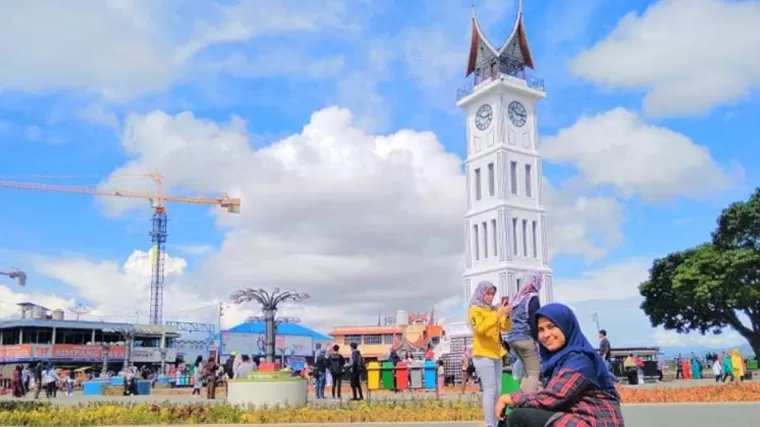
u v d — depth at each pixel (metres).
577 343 5.11
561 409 5.04
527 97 84.62
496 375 9.34
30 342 77.44
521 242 79.38
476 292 9.62
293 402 18.31
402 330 105.88
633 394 21.17
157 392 41.28
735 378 35.09
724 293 49.53
